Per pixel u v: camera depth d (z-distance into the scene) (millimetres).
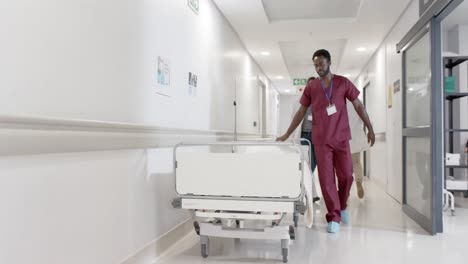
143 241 2217
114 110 1885
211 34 3902
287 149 2693
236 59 5375
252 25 4910
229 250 2453
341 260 2236
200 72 3479
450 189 4141
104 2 1792
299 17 4812
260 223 3084
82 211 1610
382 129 5723
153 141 2316
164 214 2547
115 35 1897
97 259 1728
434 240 2699
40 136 1286
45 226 1383
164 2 2570
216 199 2162
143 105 2221
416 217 3268
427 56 3129
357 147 4094
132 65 2086
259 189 2105
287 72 9023
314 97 3104
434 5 2812
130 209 2061
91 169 1677
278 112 13508
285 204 2084
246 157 2125
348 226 3141
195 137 3254
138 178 2164
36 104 1336
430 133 2922
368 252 2398
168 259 2297
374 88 6629
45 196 1381
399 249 2469
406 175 3764
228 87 4777
